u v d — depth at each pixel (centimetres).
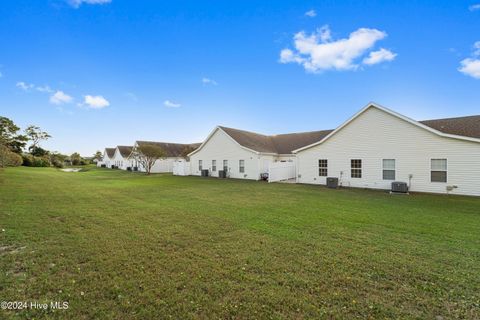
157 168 3578
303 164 1823
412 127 1373
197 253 442
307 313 270
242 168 2269
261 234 558
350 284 334
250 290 316
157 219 696
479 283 339
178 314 267
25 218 685
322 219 701
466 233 572
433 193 1287
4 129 3400
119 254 434
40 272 363
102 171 3591
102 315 263
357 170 1572
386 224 649
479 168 1188
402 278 352
